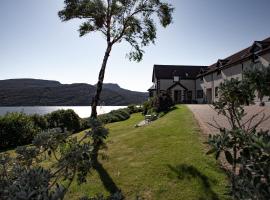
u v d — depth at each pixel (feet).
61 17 47.21
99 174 23.70
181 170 21.94
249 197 6.72
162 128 40.01
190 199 17.81
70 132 11.30
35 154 10.82
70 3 45.93
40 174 7.62
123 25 47.65
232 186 7.56
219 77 114.42
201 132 34.65
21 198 6.44
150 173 22.34
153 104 89.51
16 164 9.72
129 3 47.11
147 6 48.21
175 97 146.61
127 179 21.99
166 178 21.06
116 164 25.70
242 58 89.10
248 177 6.77
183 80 150.51
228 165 21.80
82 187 21.56
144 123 66.39
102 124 10.09
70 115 66.13
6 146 50.67
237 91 8.95
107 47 44.98
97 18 46.01
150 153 27.61
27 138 53.83
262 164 6.46
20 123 53.01
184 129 37.27
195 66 159.63
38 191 6.92
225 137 7.98
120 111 100.17
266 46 74.95
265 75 8.00
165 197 18.53
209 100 130.21
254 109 57.31
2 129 50.01
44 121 60.59
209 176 20.27
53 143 10.91
